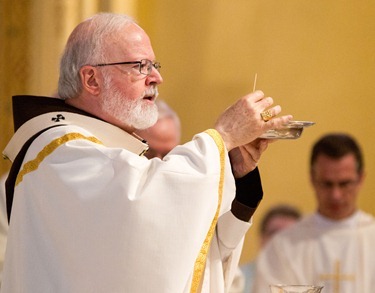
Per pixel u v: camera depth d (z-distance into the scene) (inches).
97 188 274.5
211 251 314.2
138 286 270.1
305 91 658.8
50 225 280.2
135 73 300.8
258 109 291.9
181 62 639.8
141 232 270.1
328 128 662.5
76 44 306.2
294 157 658.2
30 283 281.1
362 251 549.6
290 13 655.8
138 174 274.4
